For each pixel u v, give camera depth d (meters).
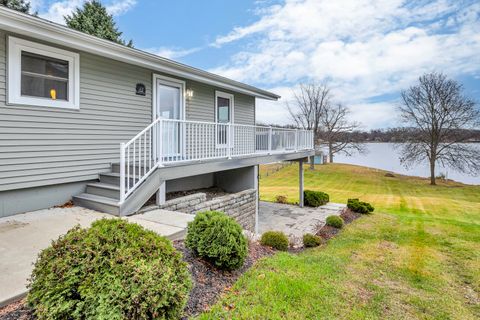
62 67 5.16
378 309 3.29
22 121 4.63
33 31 4.31
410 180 25.38
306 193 12.65
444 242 6.80
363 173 28.61
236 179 8.92
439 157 22.77
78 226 2.39
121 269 1.99
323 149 30.25
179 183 8.00
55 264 1.99
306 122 29.17
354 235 7.63
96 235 2.22
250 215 8.48
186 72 7.16
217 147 7.21
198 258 3.40
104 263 2.02
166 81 7.26
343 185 23.06
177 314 2.16
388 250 6.09
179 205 5.86
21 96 4.61
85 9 17.03
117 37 18.30
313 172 28.95
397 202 15.56
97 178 5.75
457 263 5.31
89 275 1.94
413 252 5.95
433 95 22.20
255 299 2.88
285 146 10.58
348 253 5.82
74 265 2.00
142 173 5.79
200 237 3.34
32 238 3.56
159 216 4.74
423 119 22.78
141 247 2.25
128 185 4.81
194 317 2.45
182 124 6.50
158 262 2.14
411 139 23.47
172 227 4.09
